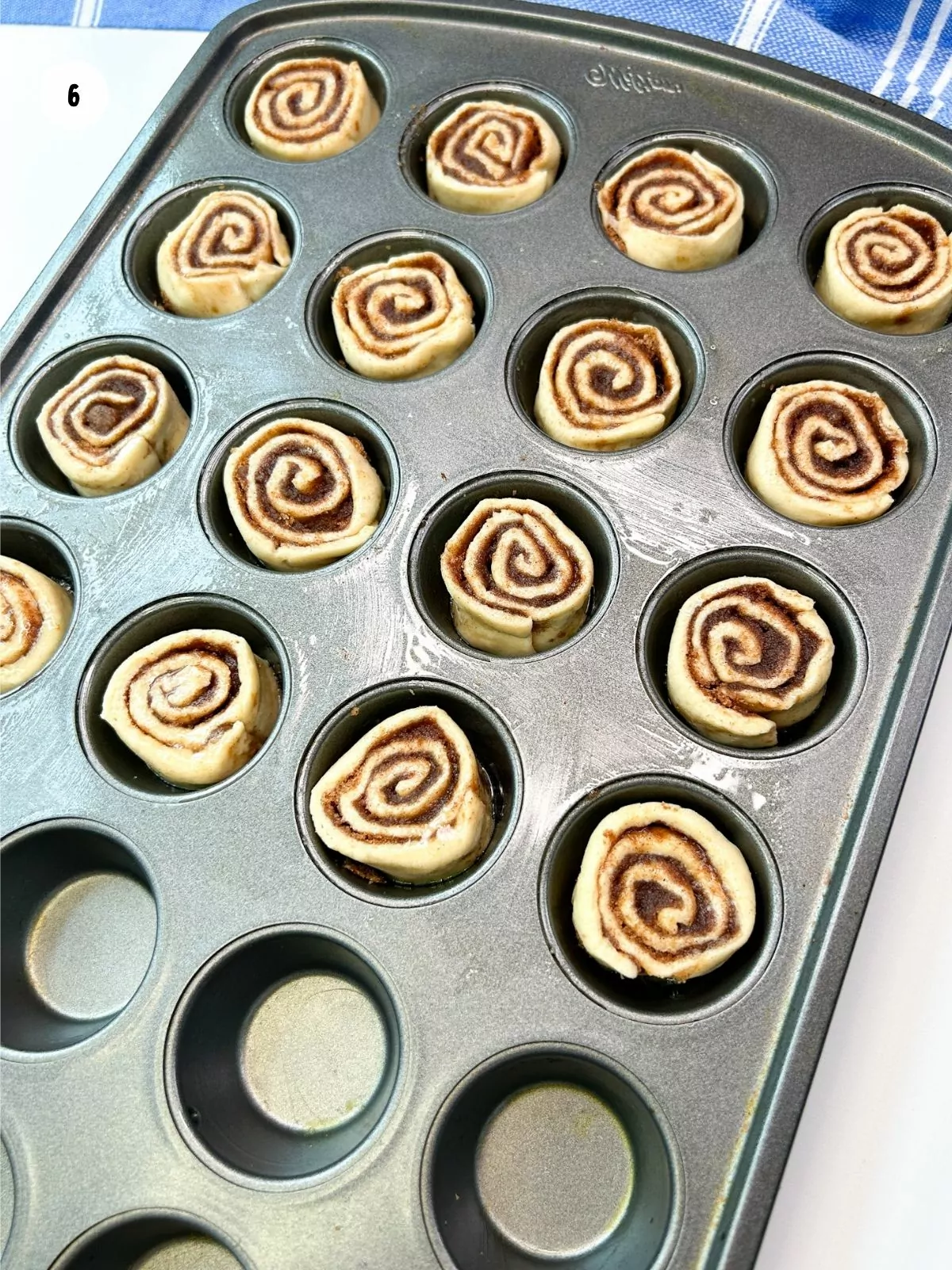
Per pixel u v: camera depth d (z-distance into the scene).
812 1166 0.21
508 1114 0.22
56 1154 0.20
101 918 0.25
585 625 0.25
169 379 0.30
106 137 0.34
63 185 0.34
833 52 0.33
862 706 0.23
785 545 0.25
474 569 0.26
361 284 0.30
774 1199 0.19
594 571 0.27
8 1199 0.20
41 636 0.27
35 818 0.24
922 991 0.22
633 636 0.24
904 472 0.26
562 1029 0.21
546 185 0.32
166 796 0.24
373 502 0.27
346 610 0.26
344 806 0.24
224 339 0.30
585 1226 0.21
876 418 0.27
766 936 0.21
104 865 0.25
